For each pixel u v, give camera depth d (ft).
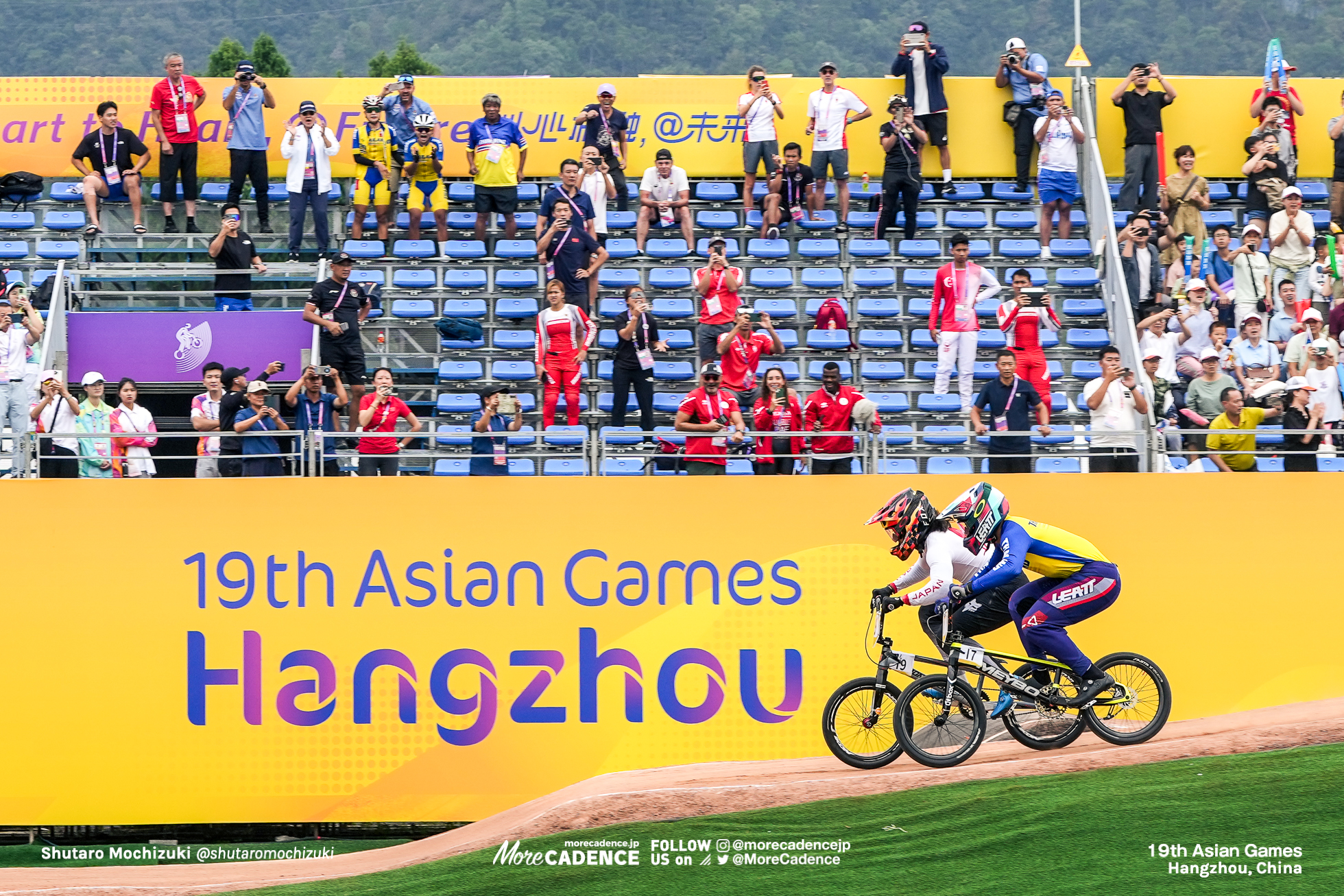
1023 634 64.44
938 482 70.85
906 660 65.16
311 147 90.94
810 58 395.34
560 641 69.97
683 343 87.51
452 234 96.12
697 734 69.77
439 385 85.46
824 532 70.49
